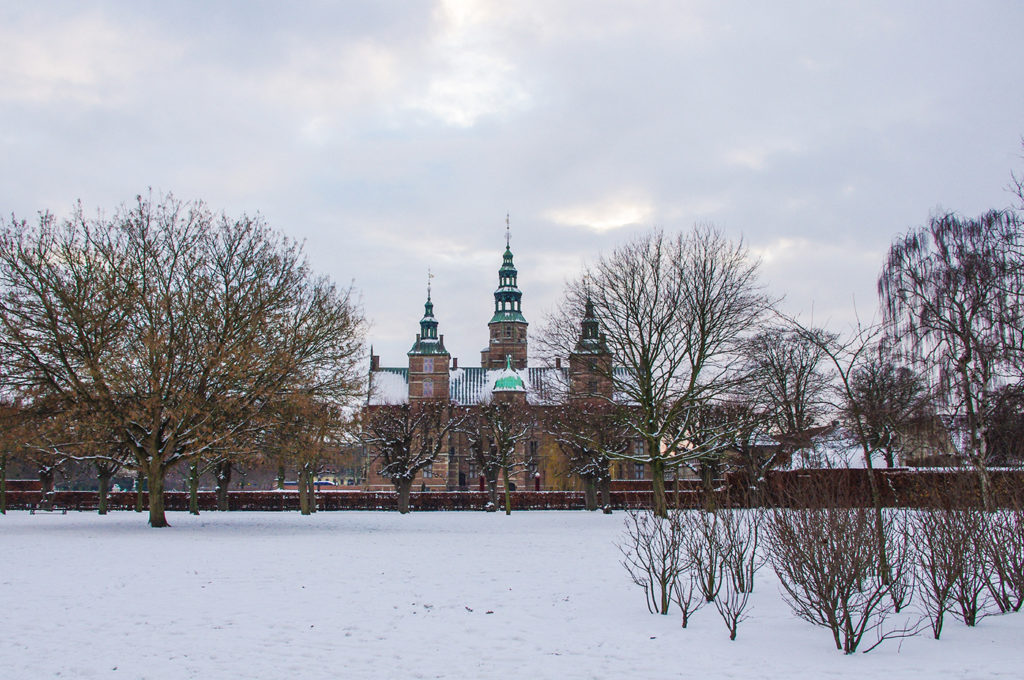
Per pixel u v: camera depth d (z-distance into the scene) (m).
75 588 17.83
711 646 12.31
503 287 141.00
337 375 41.12
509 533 36.69
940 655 11.33
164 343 35.50
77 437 36.50
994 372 27.33
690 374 41.09
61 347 35.00
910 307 31.42
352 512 63.53
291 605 15.88
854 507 14.24
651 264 41.12
